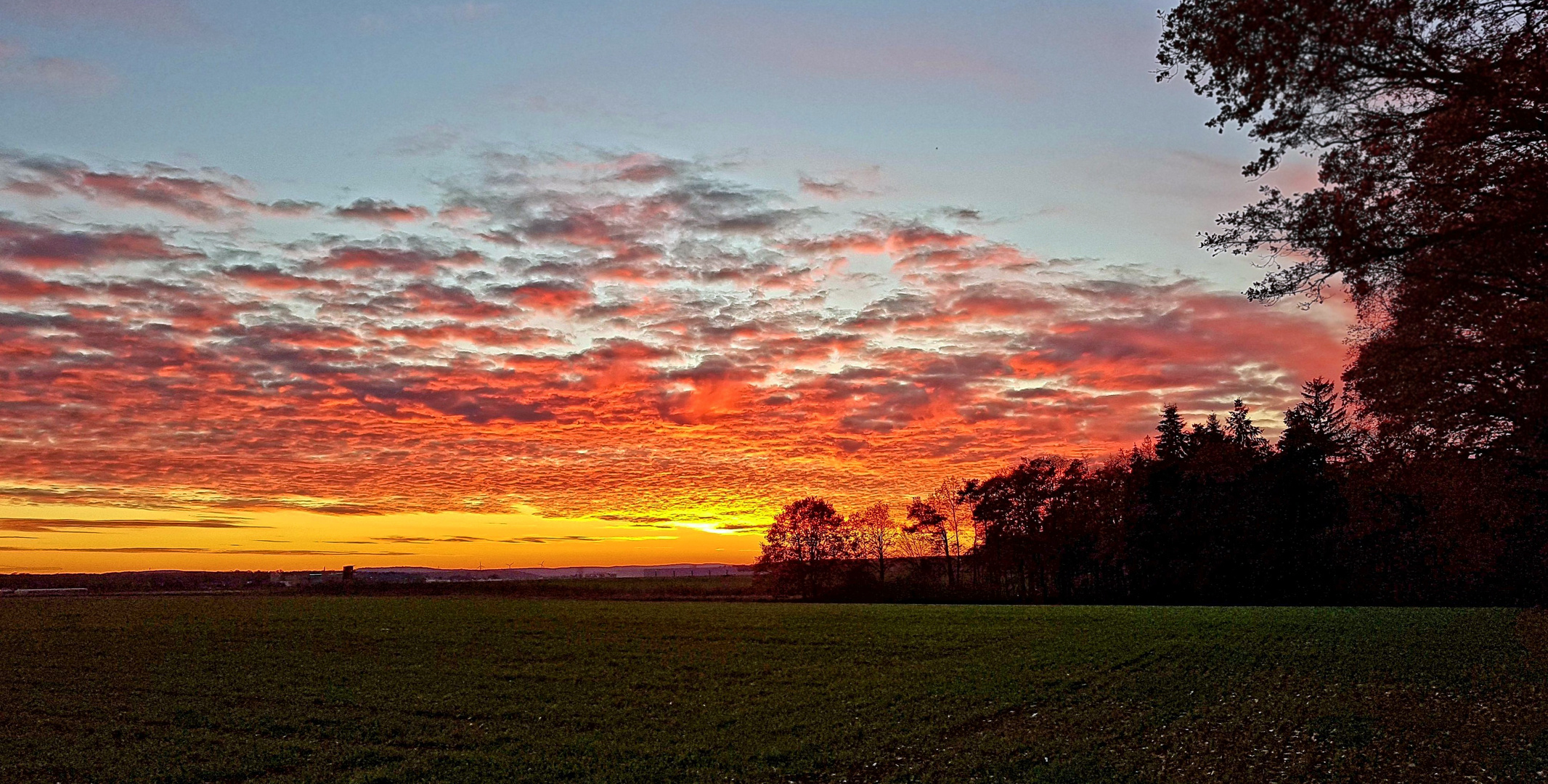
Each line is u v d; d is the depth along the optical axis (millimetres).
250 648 40875
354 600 76688
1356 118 14742
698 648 40844
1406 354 17359
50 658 37438
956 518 117625
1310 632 45844
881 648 40812
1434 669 31484
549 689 29406
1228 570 90062
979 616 60438
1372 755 18641
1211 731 21594
